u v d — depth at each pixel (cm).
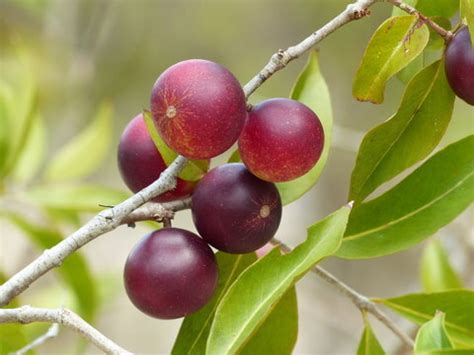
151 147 38
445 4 39
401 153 39
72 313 35
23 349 39
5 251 70
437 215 40
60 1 80
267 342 39
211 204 36
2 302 35
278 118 36
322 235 35
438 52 40
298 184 40
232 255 39
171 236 36
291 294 39
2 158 53
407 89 38
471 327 40
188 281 36
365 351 40
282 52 36
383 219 40
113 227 35
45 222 56
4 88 54
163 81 35
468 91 37
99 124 56
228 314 35
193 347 39
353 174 39
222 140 35
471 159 40
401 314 40
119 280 59
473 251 59
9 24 78
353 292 40
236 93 35
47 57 78
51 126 77
